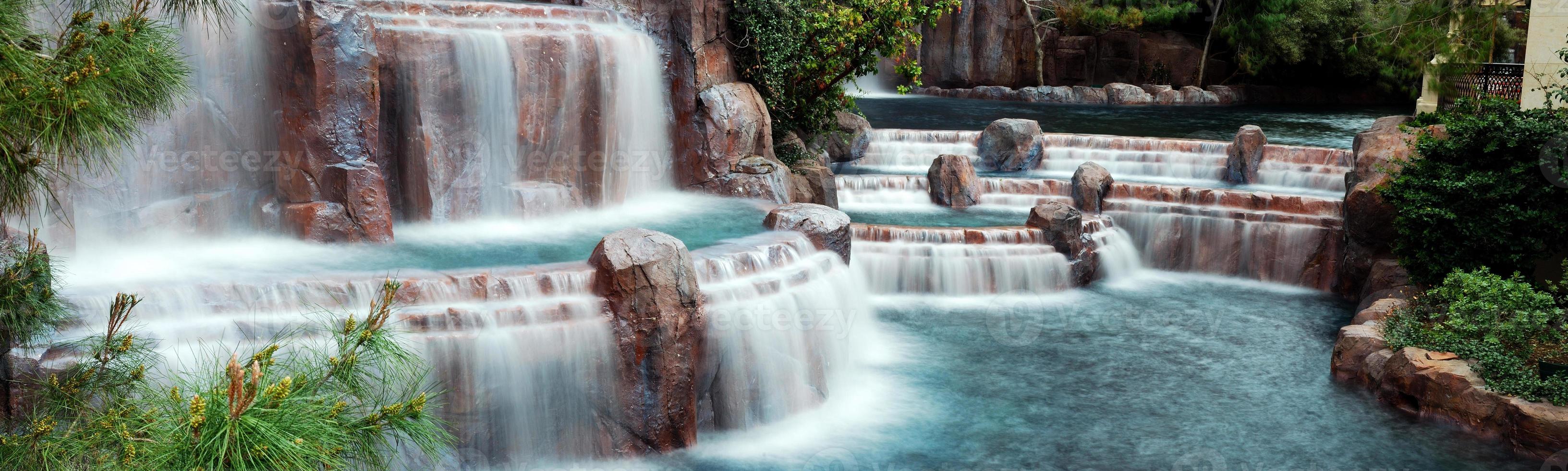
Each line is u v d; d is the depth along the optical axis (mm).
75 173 10641
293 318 9320
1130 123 34281
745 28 18016
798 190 18250
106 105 5020
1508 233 13883
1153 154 22953
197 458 4285
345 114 12445
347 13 12438
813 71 20781
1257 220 18125
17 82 4770
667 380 10102
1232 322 15719
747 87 18000
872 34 20875
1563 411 10547
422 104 13438
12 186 5184
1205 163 22250
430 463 8961
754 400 11109
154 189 11719
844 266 13523
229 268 10656
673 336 10055
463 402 9430
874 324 15039
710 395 10852
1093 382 13031
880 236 16766
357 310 9609
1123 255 18344
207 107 12031
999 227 17094
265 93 12438
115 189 11289
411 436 5492
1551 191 13711
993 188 20922
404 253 12031
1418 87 46719
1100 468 10586
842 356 12562
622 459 10148
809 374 11805
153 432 4590
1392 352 12664
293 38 12234
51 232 10266
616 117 15555
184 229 11836
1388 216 16094
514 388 9695
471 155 14039
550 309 9938
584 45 15047
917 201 20922
